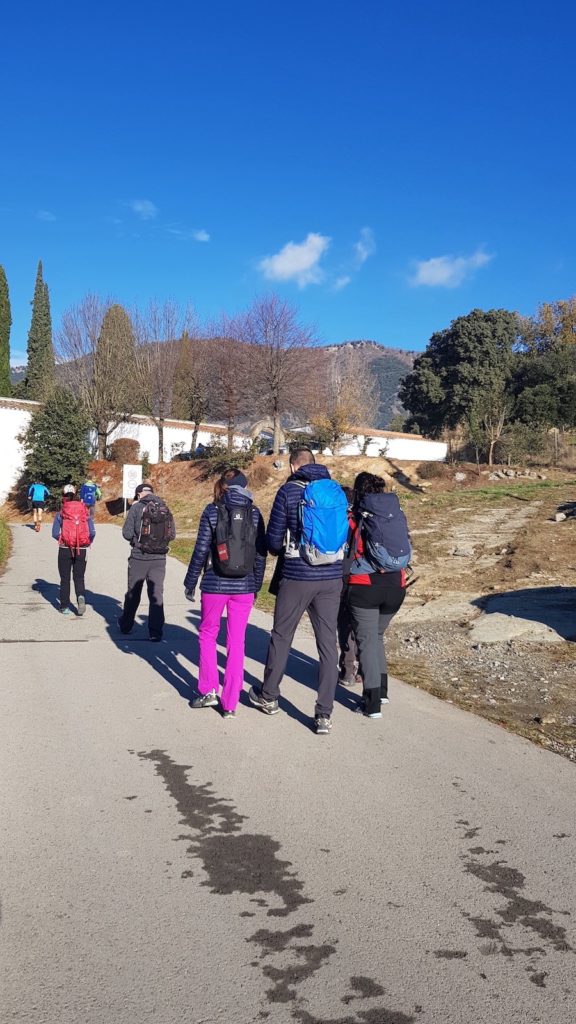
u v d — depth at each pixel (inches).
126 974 111.7
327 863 144.5
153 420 1681.8
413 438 1747.0
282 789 179.2
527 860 146.6
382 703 252.5
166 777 185.8
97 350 1627.7
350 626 275.7
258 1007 105.0
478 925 124.8
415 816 165.5
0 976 111.1
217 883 136.9
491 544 625.3
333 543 219.8
